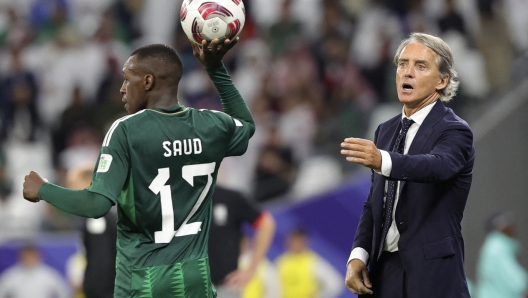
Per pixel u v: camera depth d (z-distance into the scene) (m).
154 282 14.17
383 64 46.06
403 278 15.20
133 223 14.41
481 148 39.44
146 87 14.67
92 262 23.53
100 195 13.61
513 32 46.44
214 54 15.12
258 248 24.22
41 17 53.12
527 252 39.28
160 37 54.53
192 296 14.39
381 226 15.52
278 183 39.53
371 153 13.80
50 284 36.53
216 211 23.67
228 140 15.10
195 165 14.58
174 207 14.36
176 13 54.78
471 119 40.22
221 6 14.71
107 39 51.53
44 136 49.12
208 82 47.12
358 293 15.80
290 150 40.72
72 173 24.89
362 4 48.56
